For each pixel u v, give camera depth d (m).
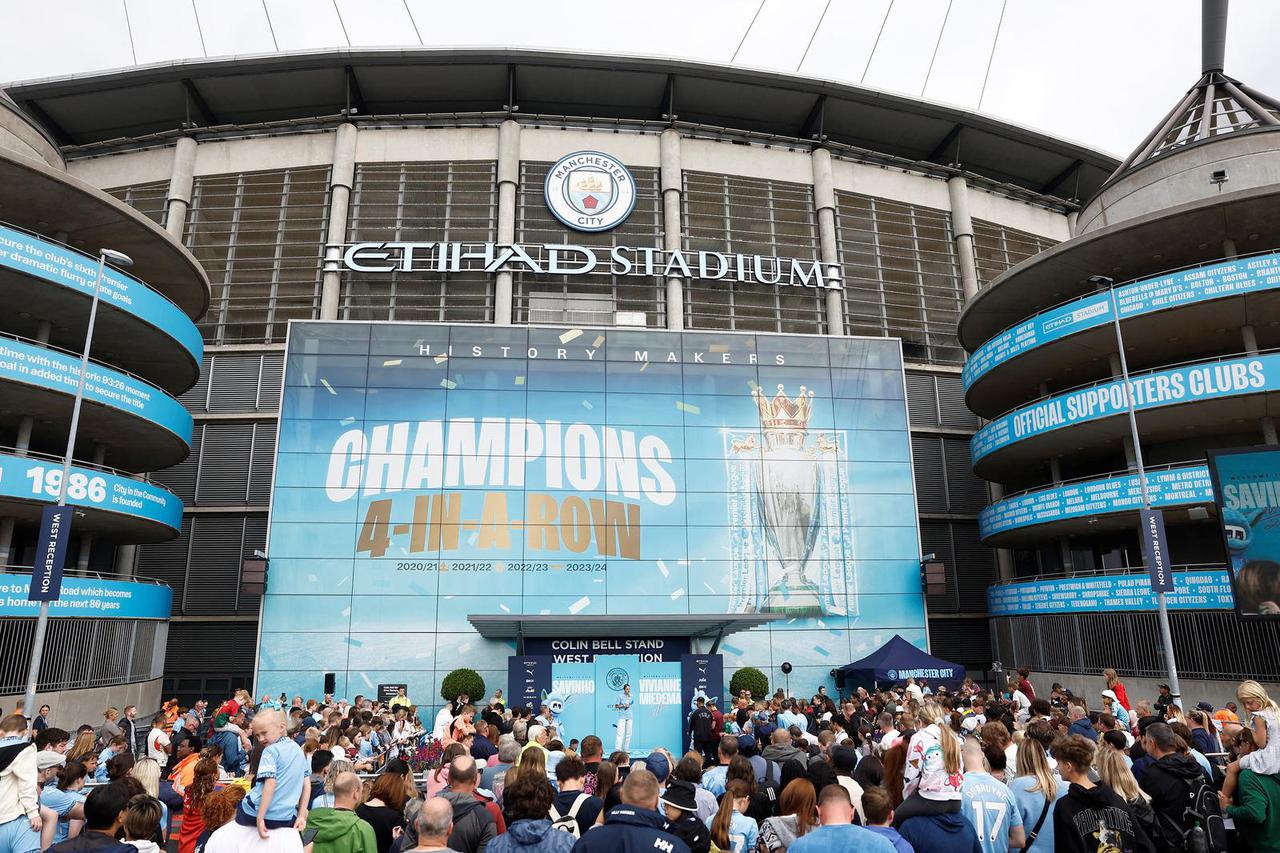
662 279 37.16
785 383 31.12
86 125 39.53
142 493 26.58
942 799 5.76
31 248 23.41
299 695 26.38
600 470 29.38
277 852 6.42
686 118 41.16
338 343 29.41
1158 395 26.20
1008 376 32.91
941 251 41.34
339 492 28.12
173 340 28.12
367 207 37.09
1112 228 27.94
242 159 37.88
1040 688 29.42
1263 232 27.59
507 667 26.45
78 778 8.48
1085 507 27.92
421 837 5.23
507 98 39.78
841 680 28.53
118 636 26.59
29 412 25.77
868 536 30.16
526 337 30.23
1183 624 25.59
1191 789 6.71
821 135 40.44
